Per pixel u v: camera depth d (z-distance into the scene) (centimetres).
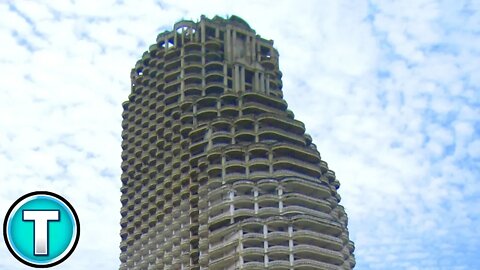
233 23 18275
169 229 15988
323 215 14325
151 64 18425
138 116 18388
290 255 13175
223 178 14625
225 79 17150
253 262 13025
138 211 17288
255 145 14850
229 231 13600
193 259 14862
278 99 16862
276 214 13800
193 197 15238
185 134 16400
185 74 17275
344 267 14012
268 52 19012
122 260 17300
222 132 15500
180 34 18062
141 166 17750
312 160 15438
